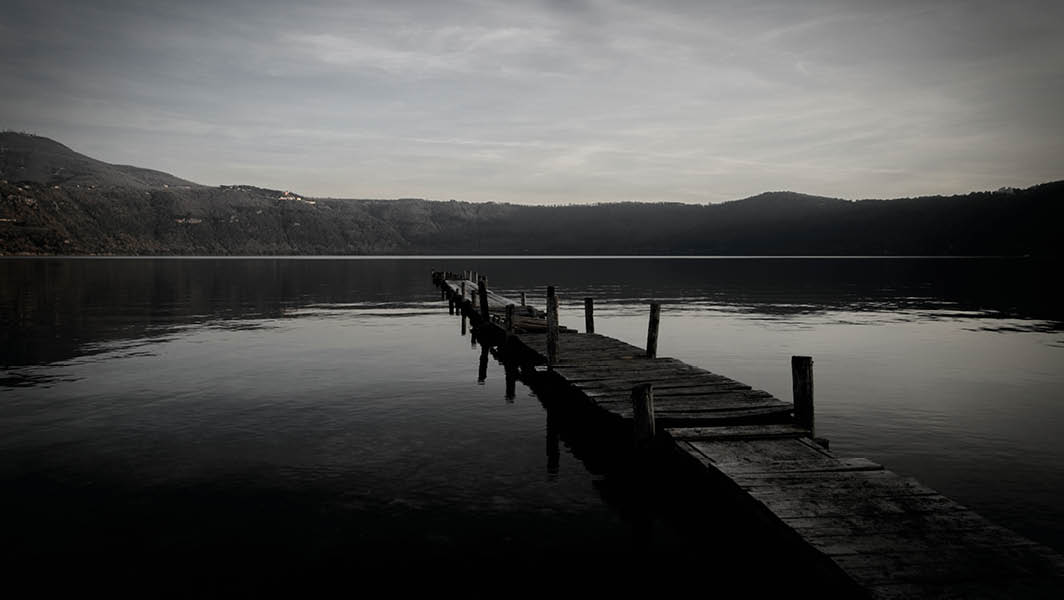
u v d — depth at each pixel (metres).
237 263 160.50
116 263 141.75
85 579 6.59
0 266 109.25
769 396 11.80
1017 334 27.64
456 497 8.87
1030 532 7.70
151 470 9.80
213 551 7.19
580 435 12.12
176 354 21.66
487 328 26.33
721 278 84.56
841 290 59.28
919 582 5.18
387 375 18.23
